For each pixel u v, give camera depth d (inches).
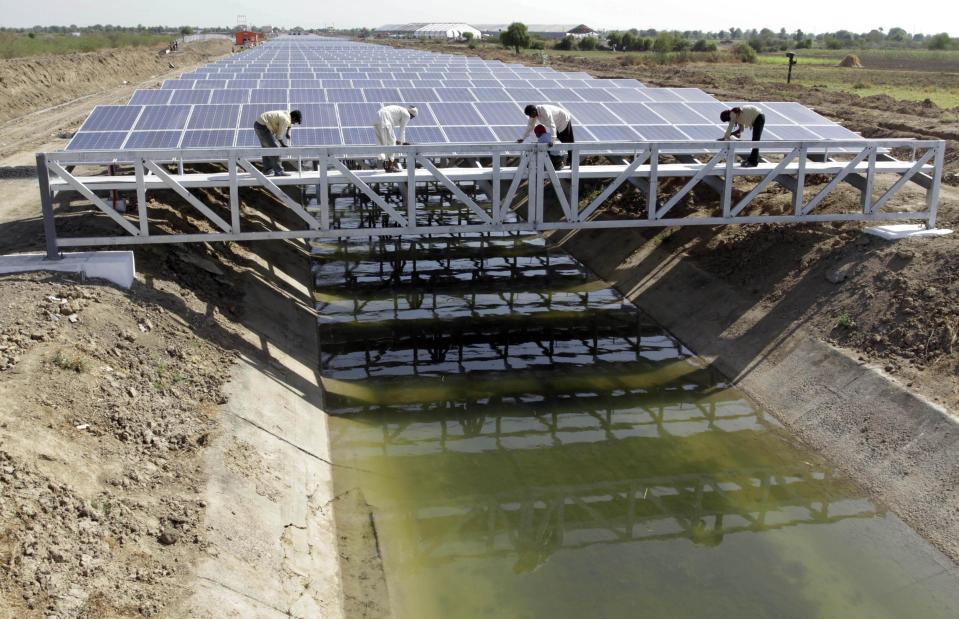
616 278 780.6
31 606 258.2
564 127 576.1
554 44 4466.0
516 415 524.7
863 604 355.6
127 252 508.7
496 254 878.4
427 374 581.0
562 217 960.3
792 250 651.5
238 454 395.9
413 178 523.5
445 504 425.7
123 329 456.8
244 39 4869.6
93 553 291.6
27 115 1425.9
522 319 688.4
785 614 348.2
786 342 569.3
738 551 391.2
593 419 520.4
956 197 697.6
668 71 2267.5
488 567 375.6
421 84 1112.2
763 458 473.1
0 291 457.7
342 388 555.2
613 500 432.8
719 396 550.0
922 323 501.4
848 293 569.6
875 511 418.0
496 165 530.9
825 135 681.0
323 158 506.6
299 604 325.1
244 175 556.7
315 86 1087.0
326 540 382.6
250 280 643.5
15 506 292.2
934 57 3639.3
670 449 484.4
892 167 593.9
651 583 367.2
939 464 415.8
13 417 343.3
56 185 502.9
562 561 382.0
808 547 393.7
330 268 824.3
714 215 773.3
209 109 689.0
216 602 294.4
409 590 358.0
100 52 2469.2
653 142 548.4
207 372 456.8
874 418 466.0
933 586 364.5
